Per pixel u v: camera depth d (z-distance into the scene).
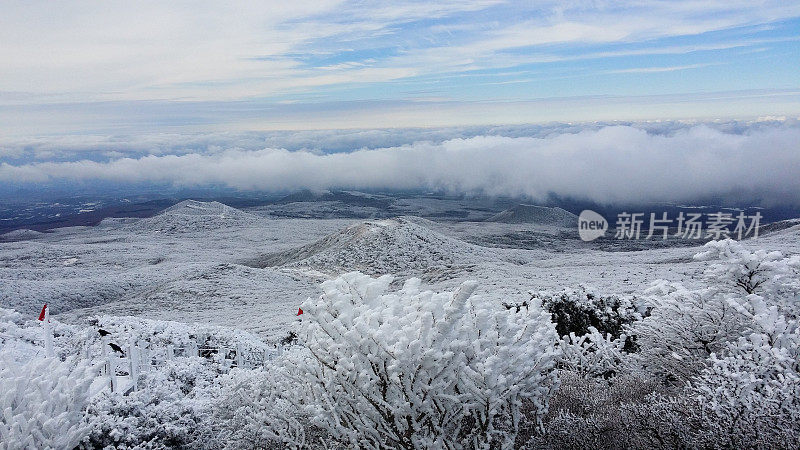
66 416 4.70
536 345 5.13
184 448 6.07
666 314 8.11
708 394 5.20
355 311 4.79
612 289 26.73
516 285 32.22
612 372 8.56
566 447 5.41
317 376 5.02
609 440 5.43
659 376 7.81
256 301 40.50
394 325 4.65
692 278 29.22
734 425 4.75
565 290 12.66
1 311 12.25
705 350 7.59
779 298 7.72
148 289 49.03
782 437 4.59
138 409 6.17
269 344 18.02
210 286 44.75
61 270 67.88
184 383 8.65
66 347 10.28
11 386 4.78
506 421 5.07
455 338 4.66
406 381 4.44
